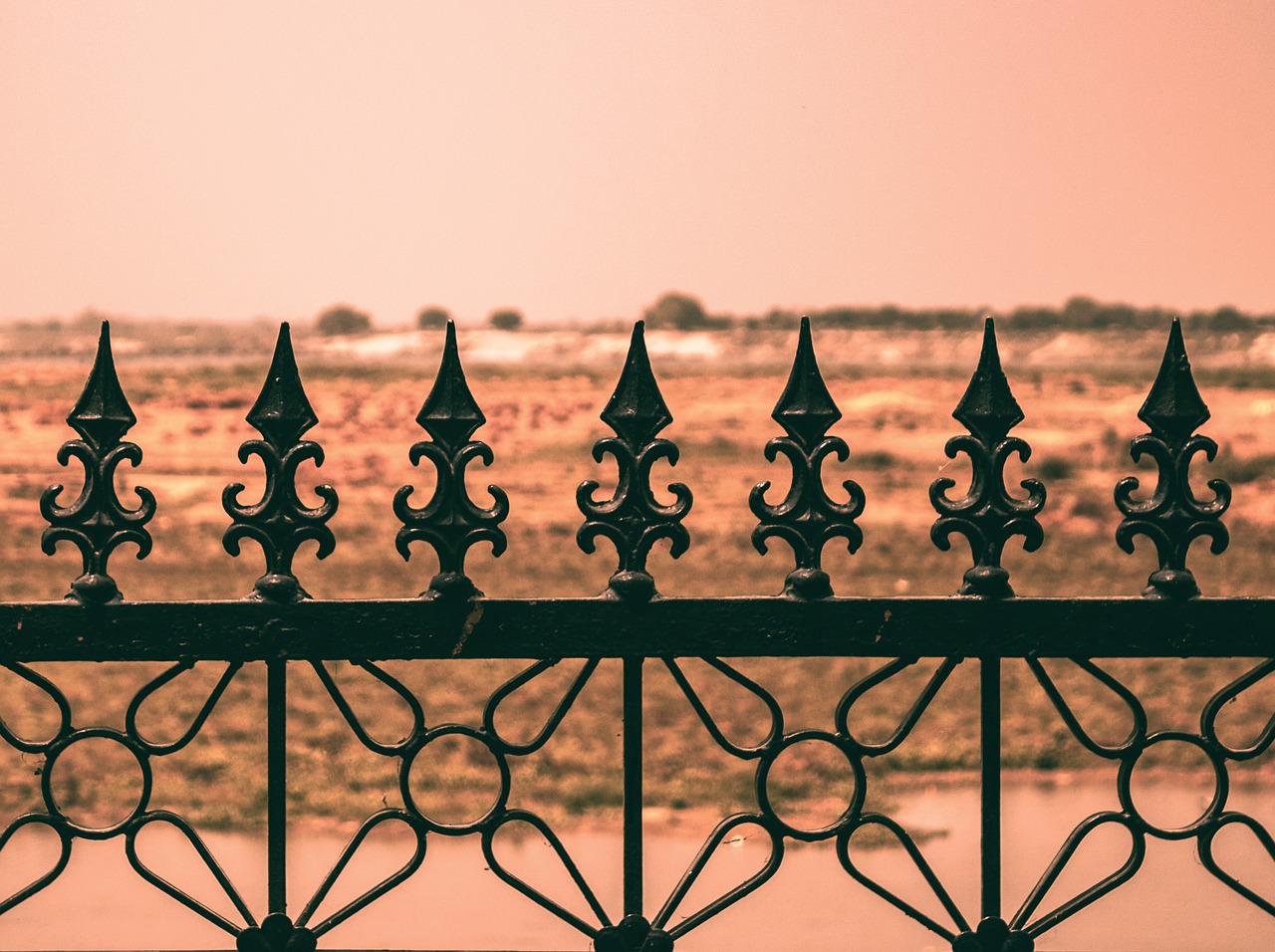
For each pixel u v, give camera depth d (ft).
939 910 27.37
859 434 189.06
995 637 10.89
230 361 428.56
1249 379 267.80
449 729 10.94
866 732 41.65
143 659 10.68
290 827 33.27
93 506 10.69
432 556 84.07
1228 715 42.93
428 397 10.82
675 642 10.84
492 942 25.45
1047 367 380.58
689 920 11.00
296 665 50.55
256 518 10.71
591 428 197.16
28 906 27.50
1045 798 35.45
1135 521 10.98
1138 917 26.81
